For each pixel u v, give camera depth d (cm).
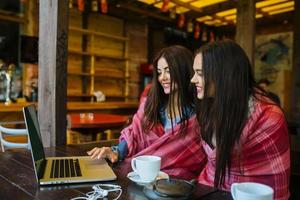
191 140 166
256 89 127
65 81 213
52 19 206
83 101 615
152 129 178
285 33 721
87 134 388
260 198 88
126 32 689
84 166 143
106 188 117
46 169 135
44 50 212
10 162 154
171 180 116
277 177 120
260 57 764
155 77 180
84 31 593
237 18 388
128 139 174
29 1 529
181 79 169
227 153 121
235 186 94
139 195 111
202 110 130
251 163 123
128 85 694
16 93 504
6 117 422
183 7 572
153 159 125
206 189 120
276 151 121
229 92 118
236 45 121
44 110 213
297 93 520
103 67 646
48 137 211
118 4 558
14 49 533
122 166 152
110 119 400
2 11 508
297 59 525
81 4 471
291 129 297
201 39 750
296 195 181
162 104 180
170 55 170
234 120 119
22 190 114
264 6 604
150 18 677
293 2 579
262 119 121
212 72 119
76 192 112
